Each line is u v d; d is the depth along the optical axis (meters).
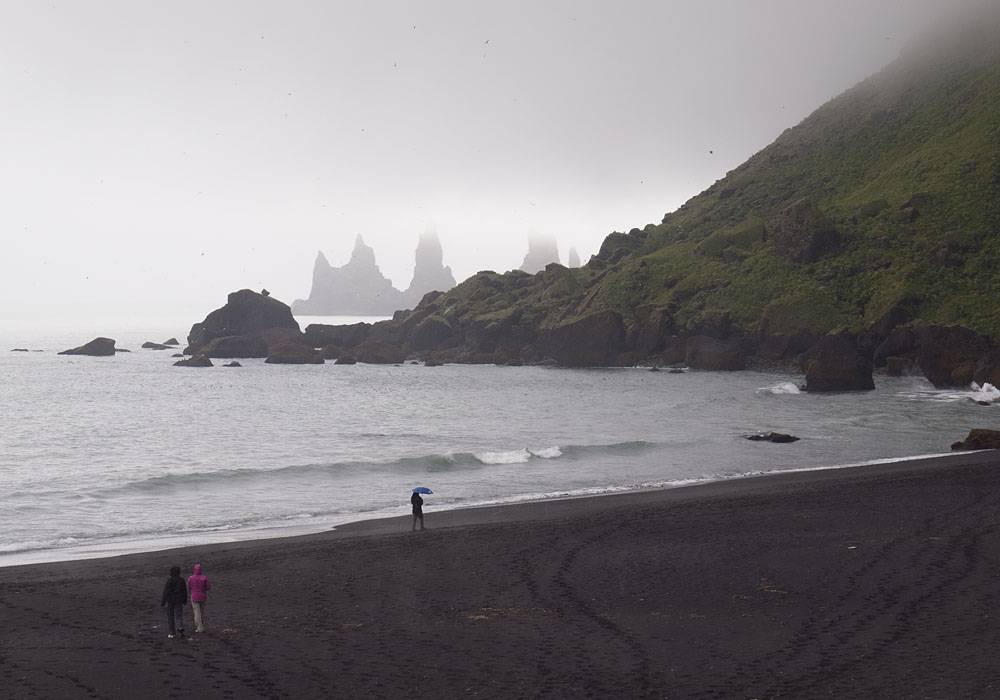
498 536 34.56
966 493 41.12
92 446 71.88
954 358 118.69
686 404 102.06
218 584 27.34
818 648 19.53
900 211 182.50
